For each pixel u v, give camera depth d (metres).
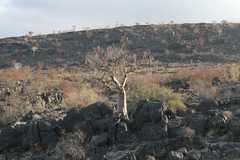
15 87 48.34
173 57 91.12
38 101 40.44
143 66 69.12
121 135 26.47
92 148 26.02
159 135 25.84
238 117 26.91
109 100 41.19
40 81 52.91
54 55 100.00
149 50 97.50
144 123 26.80
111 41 105.50
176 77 50.19
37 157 25.78
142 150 23.78
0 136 28.84
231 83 44.78
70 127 28.36
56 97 42.12
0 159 27.17
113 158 24.00
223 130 25.78
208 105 30.12
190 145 23.75
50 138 27.58
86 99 41.41
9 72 59.31
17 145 28.42
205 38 104.75
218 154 22.81
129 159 23.14
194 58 89.38
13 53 103.69
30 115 35.03
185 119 27.06
